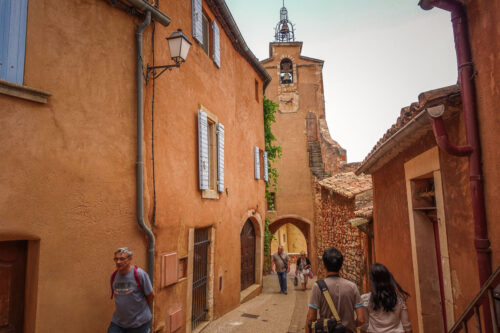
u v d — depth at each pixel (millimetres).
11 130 2951
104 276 3611
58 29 3416
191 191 5711
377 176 6789
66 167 3344
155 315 4363
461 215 3166
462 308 3195
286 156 19625
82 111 3547
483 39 2738
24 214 2980
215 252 6816
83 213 3457
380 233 6613
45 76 3250
